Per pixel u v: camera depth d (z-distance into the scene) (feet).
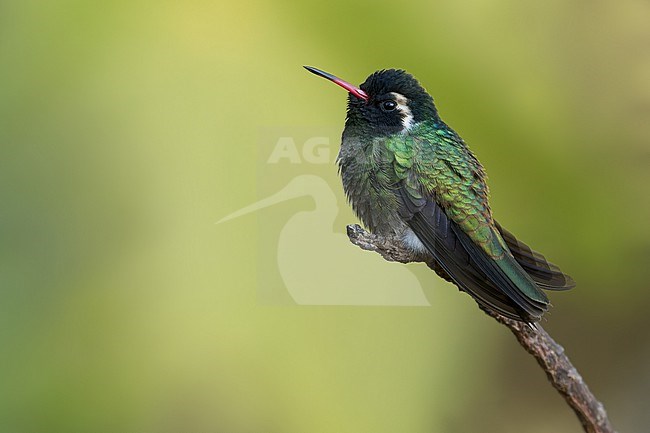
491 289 7.98
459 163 8.05
